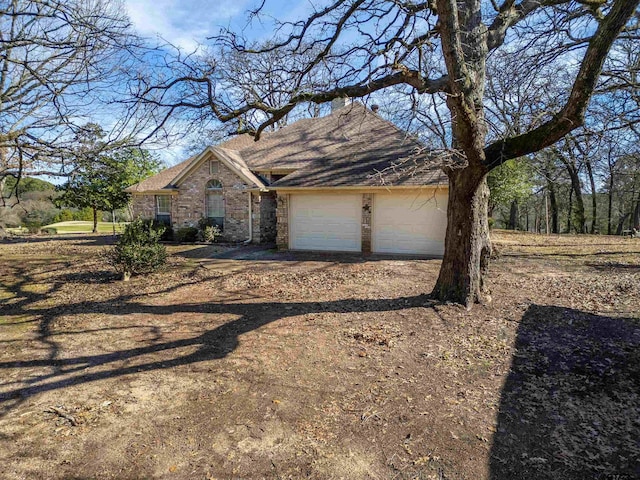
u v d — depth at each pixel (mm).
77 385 4188
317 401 3762
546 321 5867
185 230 18031
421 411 3539
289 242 15016
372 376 4270
